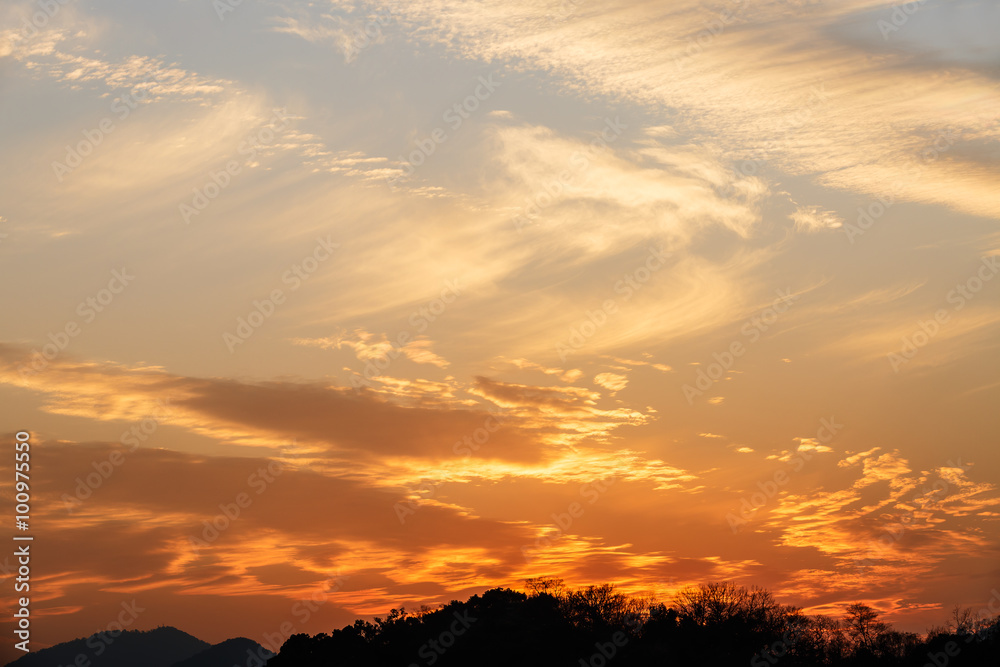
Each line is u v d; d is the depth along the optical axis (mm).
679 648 98438
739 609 102250
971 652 93438
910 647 98125
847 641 101188
